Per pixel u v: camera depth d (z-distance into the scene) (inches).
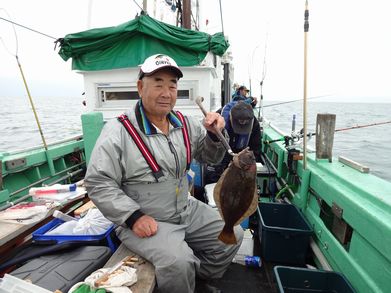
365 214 71.5
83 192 106.8
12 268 76.4
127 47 161.0
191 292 75.8
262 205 133.3
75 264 73.0
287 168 151.1
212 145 89.1
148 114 83.4
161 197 82.0
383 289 64.2
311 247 108.3
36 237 84.7
